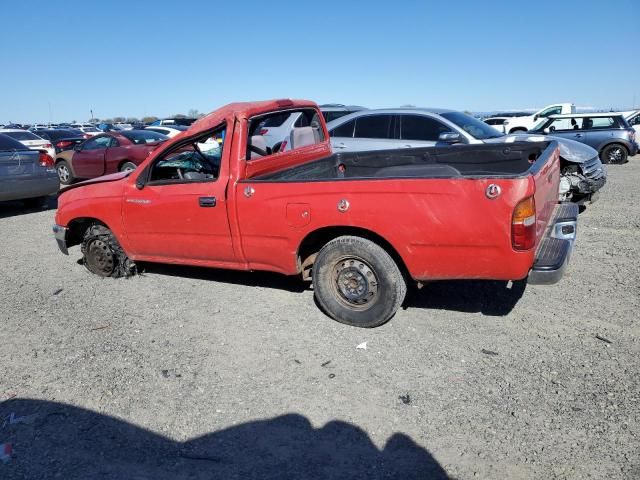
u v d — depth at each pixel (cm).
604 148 1584
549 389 337
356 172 600
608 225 749
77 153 1363
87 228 586
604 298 476
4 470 284
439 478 267
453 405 325
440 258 380
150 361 395
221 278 570
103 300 520
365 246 408
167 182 498
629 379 343
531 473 267
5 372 386
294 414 324
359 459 283
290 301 500
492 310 461
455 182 365
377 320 423
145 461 288
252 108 470
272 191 435
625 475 262
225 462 285
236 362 390
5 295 543
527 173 361
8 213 1018
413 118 870
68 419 327
